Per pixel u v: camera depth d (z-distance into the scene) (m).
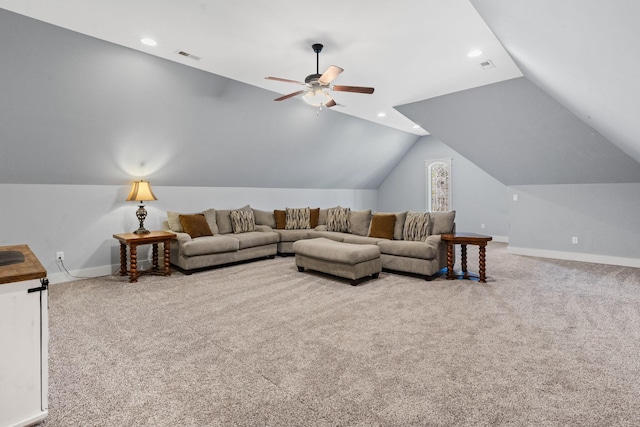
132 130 4.03
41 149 3.59
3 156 3.44
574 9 1.30
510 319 2.72
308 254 4.20
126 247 4.39
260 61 3.58
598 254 5.06
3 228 3.65
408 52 3.33
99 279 4.09
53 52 2.98
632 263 4.78
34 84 3.11
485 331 2.48
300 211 6.16
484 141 5.20
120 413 1.55
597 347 2.21
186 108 4.20
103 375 1.88
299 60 3.54
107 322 2.66
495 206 7.20
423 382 1.80
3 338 1.42
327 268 4.02
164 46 3.21
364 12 2.61
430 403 1.62
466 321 2.68
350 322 2.67
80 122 3.61
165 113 4.09
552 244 5.48
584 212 5.17
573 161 4.82
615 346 2.23
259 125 5.11
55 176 3.91
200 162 5.06
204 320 2.71
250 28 2.86
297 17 2.68
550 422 1.48
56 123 3.48
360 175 8.18
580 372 1.90
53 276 3.95
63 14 2.64
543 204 5.54
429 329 2.52
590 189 5.11
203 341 2.32
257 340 2.34
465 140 5.36
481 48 3.25
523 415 1.53
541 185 5.55
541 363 2.01
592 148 4.48
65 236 4.05
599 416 1.52
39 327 1.51
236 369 1.95
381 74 3.93
